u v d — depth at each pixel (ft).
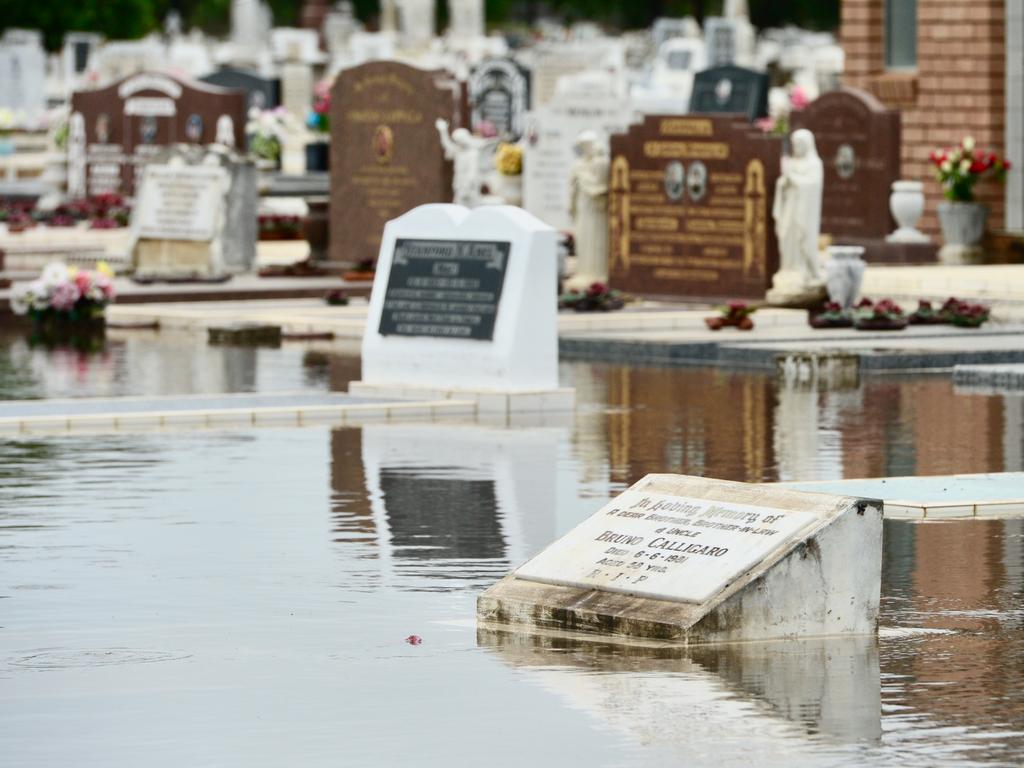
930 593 45.85
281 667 39.58
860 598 41.91
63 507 56.18
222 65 289.33
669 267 111.96
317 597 45.39
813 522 41.68
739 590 40.96
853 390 83.35
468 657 40.16
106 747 34.68
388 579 47.21
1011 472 62.39
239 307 114.11
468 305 76.13
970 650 40.60
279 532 52.65
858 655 40.16
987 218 138.41
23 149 208.13
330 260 127.34
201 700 37.40
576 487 59.41
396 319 77.61
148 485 59.77
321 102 181.06
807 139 107.65
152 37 323.57
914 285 111.65
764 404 78.79
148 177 123.65
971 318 101.50
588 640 41.39
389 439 69.26
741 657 39.99
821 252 134.92
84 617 43.65
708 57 254.27
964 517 55.16
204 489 59.11
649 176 112.57
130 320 109.70
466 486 59.57
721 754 34.06
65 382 85.30
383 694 37.65
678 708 36.65
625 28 423.23
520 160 151.94
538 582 42.88
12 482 60.29
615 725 35.63
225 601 45.06
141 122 160.04
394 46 275.59
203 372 89.10
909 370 90.17
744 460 64.64
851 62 150.51
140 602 45.01
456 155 123.34
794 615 41.47
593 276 116.16
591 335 99.45
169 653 40.68
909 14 148.77
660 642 40.93
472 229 76.28
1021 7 141.18
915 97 146.41
